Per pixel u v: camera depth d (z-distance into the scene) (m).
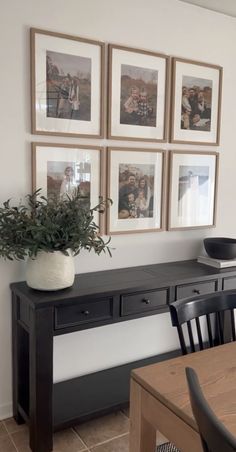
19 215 1.89
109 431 2.15
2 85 2.01
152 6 2.38
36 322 1.83
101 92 2.26
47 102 2.12
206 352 1.46
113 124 2.32
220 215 2.86
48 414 1.91
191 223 2.71
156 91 2.45
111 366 2.56
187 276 2.32
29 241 1.84
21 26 2.02
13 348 2.15
